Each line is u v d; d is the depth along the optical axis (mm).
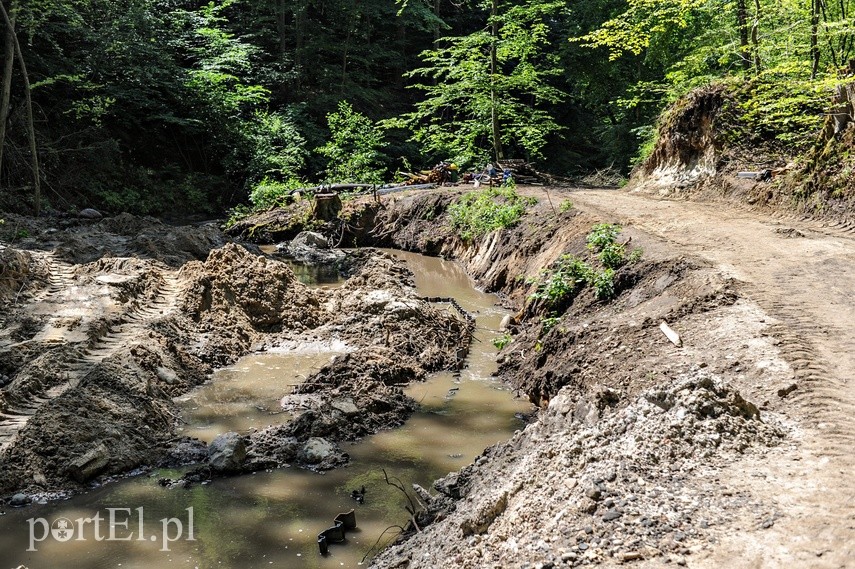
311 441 9672
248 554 7352
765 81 19531
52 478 8812
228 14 40281
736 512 5430
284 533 7742
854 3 17625
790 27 17641
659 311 10859
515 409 11141
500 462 7980
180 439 10039
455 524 6801
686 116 21391
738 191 18359
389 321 14328
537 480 6590
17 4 23969
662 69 33531
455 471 9141
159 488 8820
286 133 33906
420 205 24797
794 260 11930
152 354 11953
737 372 8320
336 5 38688
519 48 29891
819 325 9148
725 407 6801
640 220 16312
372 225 25359
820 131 16438
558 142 38750
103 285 14445
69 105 29797
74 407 9805
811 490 5633
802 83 16188
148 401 10508
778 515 5324
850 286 10531
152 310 14195
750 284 10727
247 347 14023
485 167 30062
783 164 18516
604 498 5773
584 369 10344
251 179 32312
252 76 37375
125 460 9281
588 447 6727
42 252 17016
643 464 6168
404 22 39812
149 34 32344
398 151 37594
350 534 7715
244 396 11664
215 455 9211
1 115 23422
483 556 5801
